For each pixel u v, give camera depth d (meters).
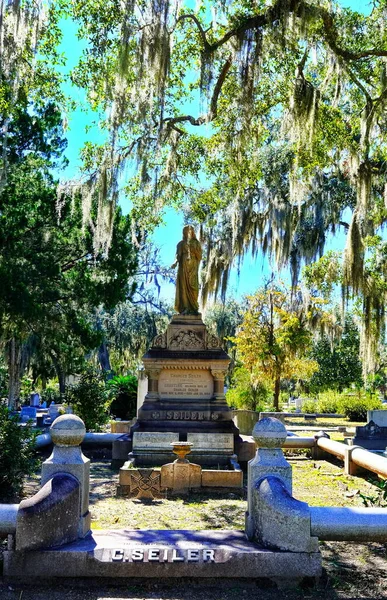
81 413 14.70
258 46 9.93
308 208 19.16
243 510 6.94
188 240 11.89
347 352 37.25
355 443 13.98
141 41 9.60
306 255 20.81
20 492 7.49
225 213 18.72
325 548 5.34
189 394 11.05
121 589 4.09
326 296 20.78
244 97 10.06
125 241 21.69
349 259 14.91
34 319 19.45
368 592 4.16
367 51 10.98
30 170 19.62
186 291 11.69
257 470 4.63
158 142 9.85
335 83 13.20
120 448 10.23
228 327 35.31
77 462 4.58
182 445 8.05
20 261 19.47
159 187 13.35
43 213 19.00
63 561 4.16
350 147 13.32
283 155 17.84
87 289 20.84
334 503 7.39
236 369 29.89
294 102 10.95
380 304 16.88
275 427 4.68
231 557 4.21
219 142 12.73
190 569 4.18
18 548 4.18
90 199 13.11
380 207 16.58
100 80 12.52
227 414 10.78
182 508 7.01
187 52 13.05
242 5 10.45
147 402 10.96
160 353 11.18
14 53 10.29
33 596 3.93
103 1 11.09
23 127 19.25
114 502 7.30
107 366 37.69
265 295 27.20
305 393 41.38
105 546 4.28
